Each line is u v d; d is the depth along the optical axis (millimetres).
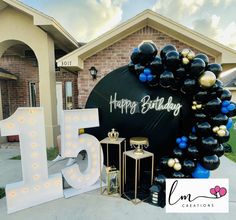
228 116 3023
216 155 3020
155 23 5195
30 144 2855
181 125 3486
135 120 3648
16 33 6121
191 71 2891
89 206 2898
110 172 3225
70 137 3127
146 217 2627
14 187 2764
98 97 3793
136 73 3488
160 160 3365
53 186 3080
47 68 6168
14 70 8375
